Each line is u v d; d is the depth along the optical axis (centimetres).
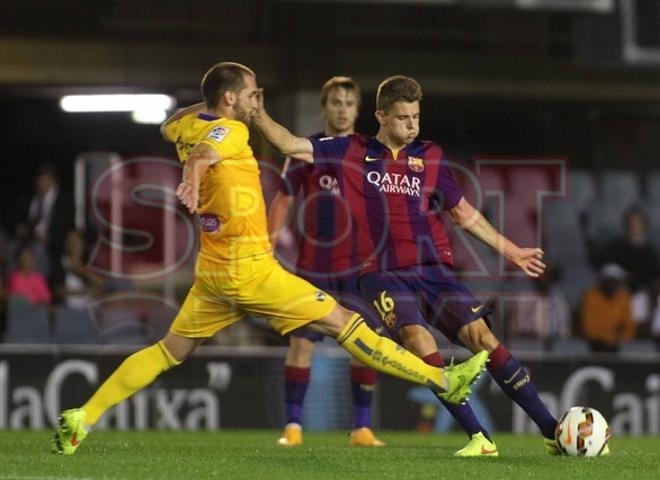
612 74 5588
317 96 5262
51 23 5100
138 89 5231
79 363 4034
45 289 4653
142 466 2072
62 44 5112
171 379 4050
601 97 5600
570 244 5291
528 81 5528
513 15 5497
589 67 5322
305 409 4084
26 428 3984
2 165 5525
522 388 2414
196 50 5225
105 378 4041
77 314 4594
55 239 4819
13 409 3984
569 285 5275
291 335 3031
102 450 2425
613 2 5022
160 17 5206
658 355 4478
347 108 3014
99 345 4384
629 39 4984
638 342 4991
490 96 5509
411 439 3453
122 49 5166
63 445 2280
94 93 5253
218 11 5250
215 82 2281
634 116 5934
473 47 5481
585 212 5409
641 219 5425
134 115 5541
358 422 3023
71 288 4741
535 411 2420
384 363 2253
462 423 2414
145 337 4619
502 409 4203
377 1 4594
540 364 4309
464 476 2002
